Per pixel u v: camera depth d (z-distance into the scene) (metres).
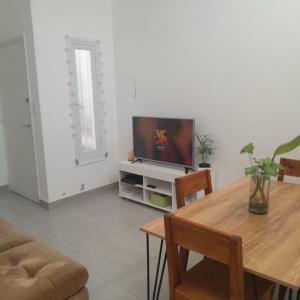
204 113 3.45
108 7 4.13
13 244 2.09
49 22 3.56
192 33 3.38
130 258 2.67
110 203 3.97
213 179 3.39
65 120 3.86
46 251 1.99
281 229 1.54
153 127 3.73
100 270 2.50
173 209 3.56
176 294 1.55
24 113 3.87
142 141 3.91
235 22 3.05
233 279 1.24
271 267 1.23
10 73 3.93
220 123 3.33
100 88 4.19
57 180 3.87
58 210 3.78
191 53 3.43
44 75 3.59
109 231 3.19
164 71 3.72
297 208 1.79
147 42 3.83
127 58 4.11
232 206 1.83
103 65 4.19
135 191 4.18
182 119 3.43
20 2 3.51
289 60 2.77
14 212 3.75
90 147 4.21
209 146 3.45
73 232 3.18
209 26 3.24
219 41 3.19
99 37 4.09
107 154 4.41
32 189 4.05
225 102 3.26
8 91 4.05
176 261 1.52
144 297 2.18
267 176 1.68
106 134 4.36
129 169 3.92
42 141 3.69
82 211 3.73
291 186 2.16
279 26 2.78
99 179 4.36
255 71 2.99
